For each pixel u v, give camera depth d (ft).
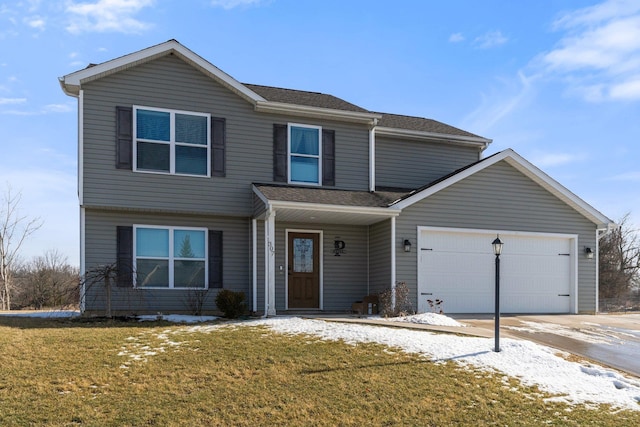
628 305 91.35
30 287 92.02
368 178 53.11
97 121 44.55
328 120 52.26
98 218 45.21
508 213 52.49
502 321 45.57
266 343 32.14
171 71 47.01
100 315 43.86
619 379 27.53
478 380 26.45
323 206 45.14
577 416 22.94
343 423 22.20
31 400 23.50
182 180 46.75
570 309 54.24
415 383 25.98
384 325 38.22
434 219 50.06
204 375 26.78
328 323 38.19
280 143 50.24
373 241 52.80
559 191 53.36
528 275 53.16
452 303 50.44
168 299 46.52
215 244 48.39
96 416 22.24
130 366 27.91
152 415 22.47
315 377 26.63
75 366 27.71
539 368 28.43
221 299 44.47
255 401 23.95
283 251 50.98
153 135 46.16
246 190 48.67
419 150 58.95
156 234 46.88
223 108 48.52
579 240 54.85
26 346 30.81
